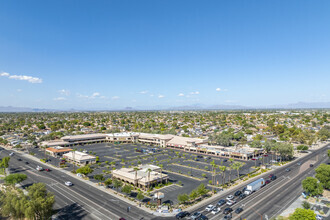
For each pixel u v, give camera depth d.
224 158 185.75
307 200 95.69
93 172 142.00
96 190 109.00
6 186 104.81
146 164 156.12
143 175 121.25
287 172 141.38
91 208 88.38
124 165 159.25
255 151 186.62
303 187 100.81
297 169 148.12
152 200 97.12
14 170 144.25
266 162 169.38
